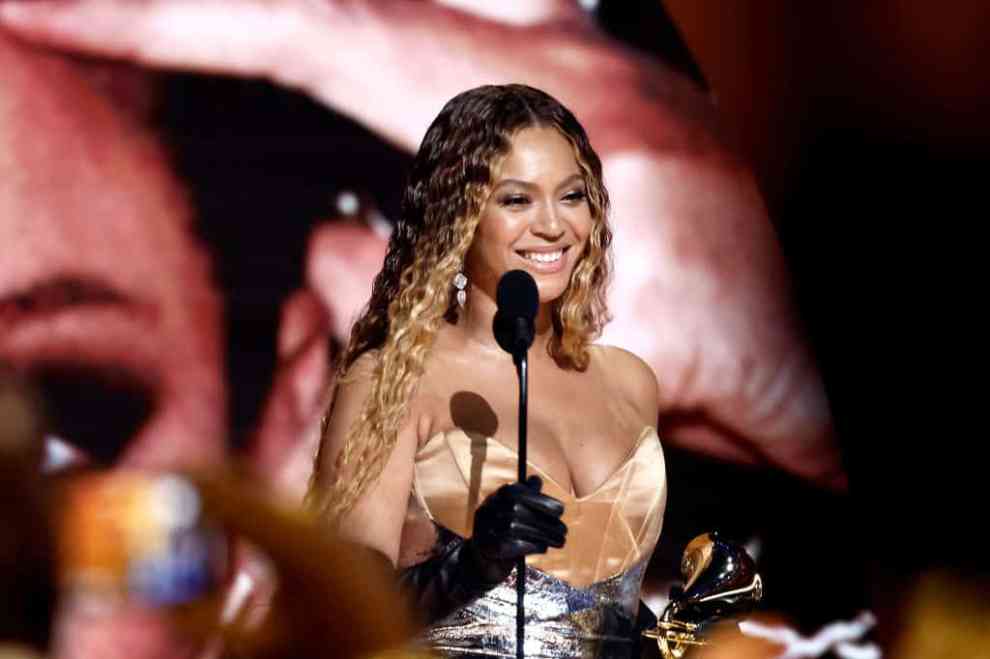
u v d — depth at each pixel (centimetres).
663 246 1791
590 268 913
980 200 1823
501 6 1761
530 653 812
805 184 1831
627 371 955
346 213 1712
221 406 1673
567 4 1781
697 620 877
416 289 875
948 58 1802
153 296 1672
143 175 1680
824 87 1819
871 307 1844
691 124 1806
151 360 1666
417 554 841
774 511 1812
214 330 1678
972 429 1831
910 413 1844
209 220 1689
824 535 1814
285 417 1684
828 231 1836
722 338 1805
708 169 1808
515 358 742
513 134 873
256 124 1703
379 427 843
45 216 1661
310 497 857
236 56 1698
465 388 872
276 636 225
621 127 1788
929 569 1812
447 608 804
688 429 1797
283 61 1708
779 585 1803
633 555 868
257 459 1673
